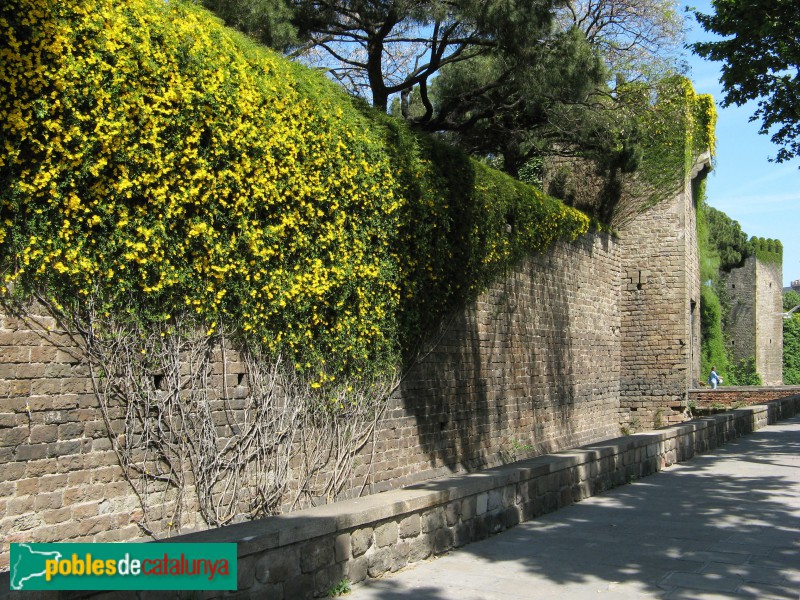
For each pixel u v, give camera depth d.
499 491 8.76
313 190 10.97
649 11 25.12
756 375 52.03
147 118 8.50
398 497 7.29
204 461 9.46
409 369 13.86
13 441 7.54
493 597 6.25
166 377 9.05
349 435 12.12
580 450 11.39
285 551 5.85
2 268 7.50
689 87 26.58
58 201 7.80
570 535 8.48
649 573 6.89
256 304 10.20
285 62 10.85
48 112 7.65
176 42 8.84
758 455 15.83
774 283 56.44
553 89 18.72
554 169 25.97
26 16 7.46
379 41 18.20
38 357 7.80
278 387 10.73
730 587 6.41
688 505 10.21
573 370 22.19
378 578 6.81
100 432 8.34
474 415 16.25
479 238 16.03
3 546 7.37
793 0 15.13
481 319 16.72
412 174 13.42
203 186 9.24
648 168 26.55
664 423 26.53
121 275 8.50
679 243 26.61
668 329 26.67
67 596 4.53
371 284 12.41
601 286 24.94
